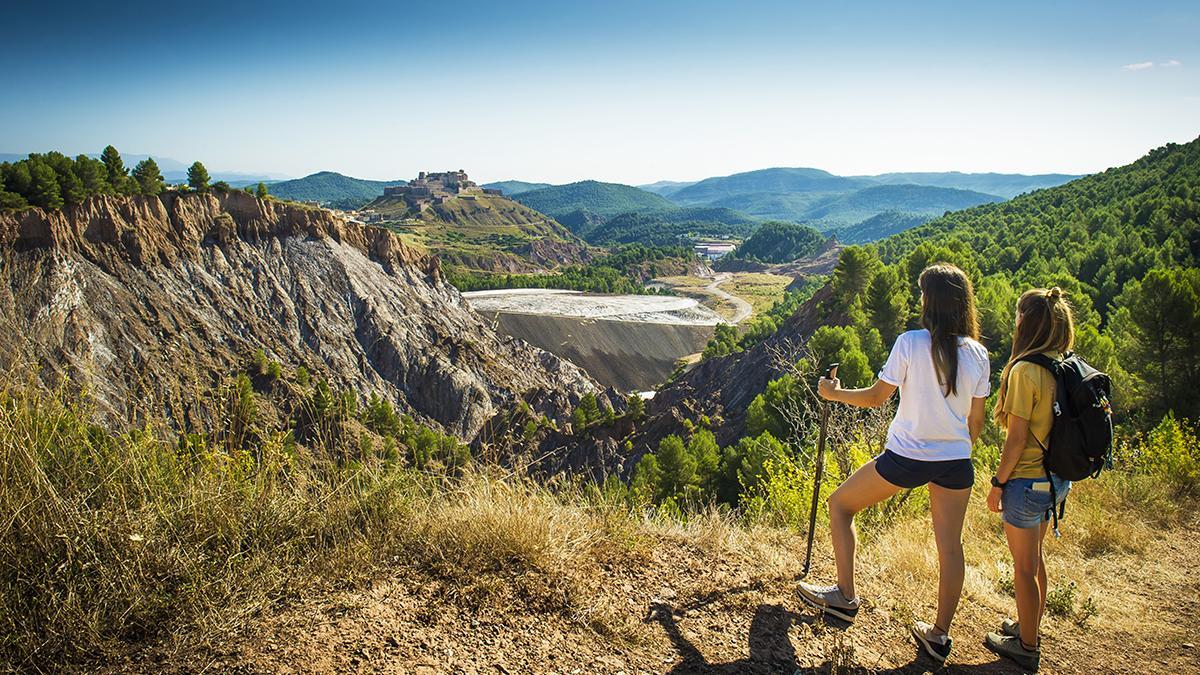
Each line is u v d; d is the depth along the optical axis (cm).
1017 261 8819
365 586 343
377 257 11944
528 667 304
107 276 8788
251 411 394
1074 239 9462
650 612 369
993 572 523
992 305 4503
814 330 6347
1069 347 385
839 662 343
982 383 359
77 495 324
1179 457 847
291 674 272
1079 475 364
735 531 514
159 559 310
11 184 8450
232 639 288
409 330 10794
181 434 367
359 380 9594
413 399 9556
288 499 377
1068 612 466
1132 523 685
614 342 15738
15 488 304
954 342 355
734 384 5956
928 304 364
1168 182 11456
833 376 415
